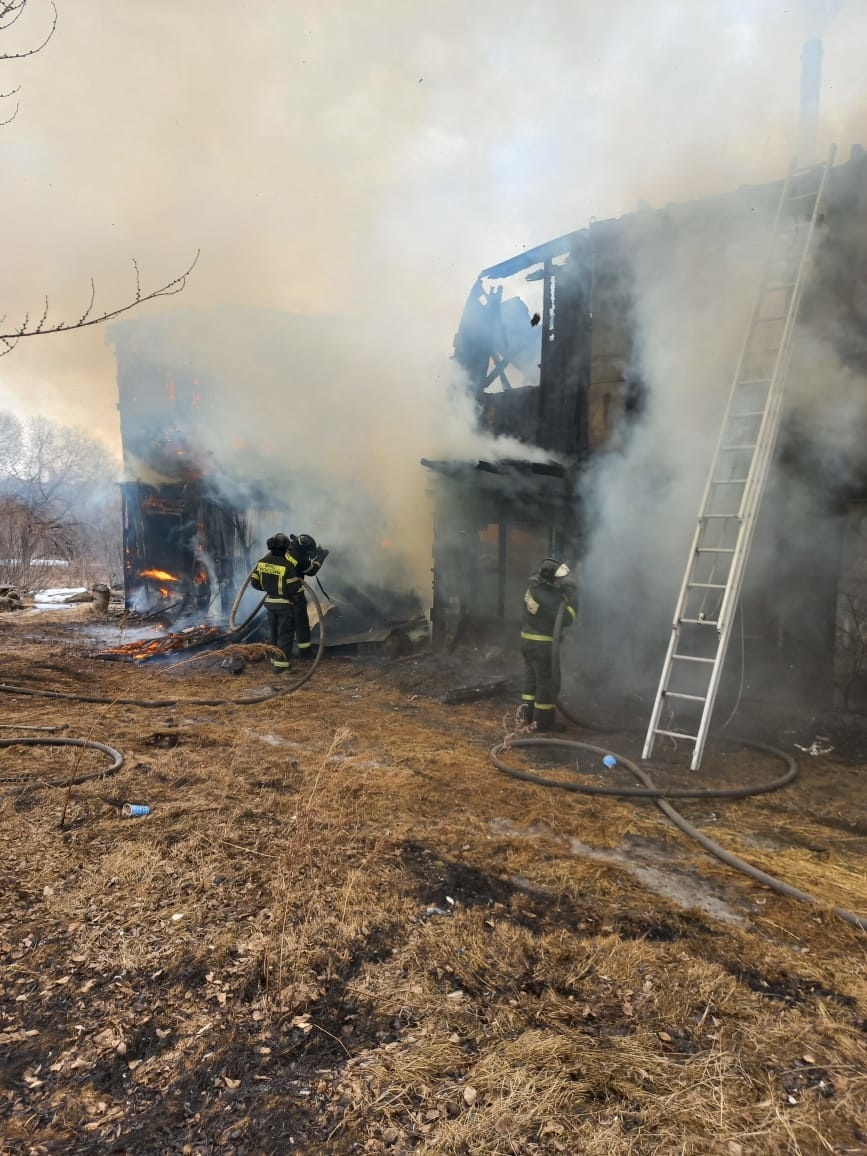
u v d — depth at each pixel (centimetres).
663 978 248
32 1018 229
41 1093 198
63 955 262
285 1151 178
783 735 562
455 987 245
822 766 494
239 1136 183
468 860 341
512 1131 182
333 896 303
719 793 429
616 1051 212
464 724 605
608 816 400
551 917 291
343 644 898
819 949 270
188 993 241
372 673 805
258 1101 195
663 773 475
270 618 846
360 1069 206
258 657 880
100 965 256
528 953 264
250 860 338
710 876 331
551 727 572
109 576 2345
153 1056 213
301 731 571
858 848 366
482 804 415
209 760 492
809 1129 184
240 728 580
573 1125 184
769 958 262
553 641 549
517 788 440
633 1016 229
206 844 354
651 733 505
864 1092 197
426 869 331
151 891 308
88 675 800
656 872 335
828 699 630
